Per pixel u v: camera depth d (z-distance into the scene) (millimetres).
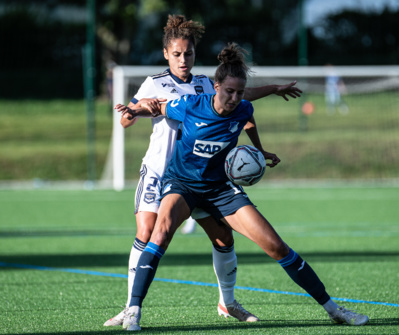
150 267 15969
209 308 19484
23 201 57000
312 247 33125
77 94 102750
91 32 73562
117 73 63281
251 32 109875
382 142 77000
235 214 16531
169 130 17500
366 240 35438
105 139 83125
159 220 16297
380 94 84438
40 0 116625
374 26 98938
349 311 16656
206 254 31203
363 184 69188
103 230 40500
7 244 34906
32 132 85375
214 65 103000
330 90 77625
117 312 18906
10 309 19375
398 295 21234
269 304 20016
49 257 30578
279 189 65688
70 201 56844
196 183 16719
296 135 78250
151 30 111750
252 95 18219
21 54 109812
